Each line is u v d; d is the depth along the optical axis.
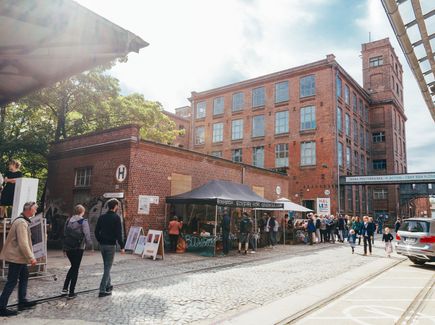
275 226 18.45
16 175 8.72
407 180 28.47
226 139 39.06
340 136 32.03
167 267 10.39
